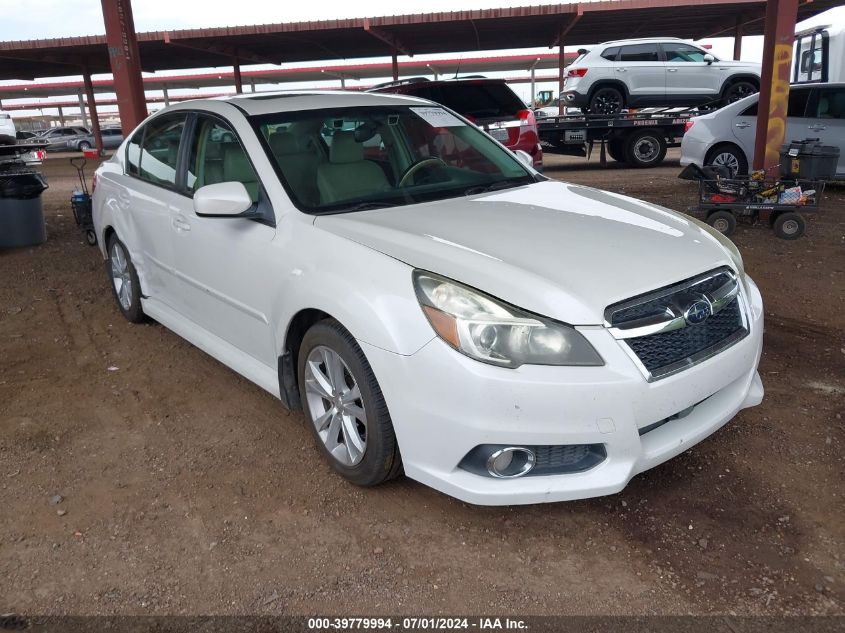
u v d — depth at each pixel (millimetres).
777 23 8398
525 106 10234
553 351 2332
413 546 2592
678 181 12102
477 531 2666
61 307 5574
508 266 2512
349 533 2674
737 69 15023
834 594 2283
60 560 2553
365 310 2561
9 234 7625
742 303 2820
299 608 2303
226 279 3471
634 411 2371
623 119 14781
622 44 15188
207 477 3076
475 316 2367
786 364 4090
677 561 2471
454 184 3662
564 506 2803
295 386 3195
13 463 3219
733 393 2828
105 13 8922
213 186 3107
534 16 19078
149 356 4480
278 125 3539
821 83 10180
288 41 23078
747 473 2979
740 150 10539
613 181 12617
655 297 2480
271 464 3170
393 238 2785
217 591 2387
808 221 8281
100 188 5055
